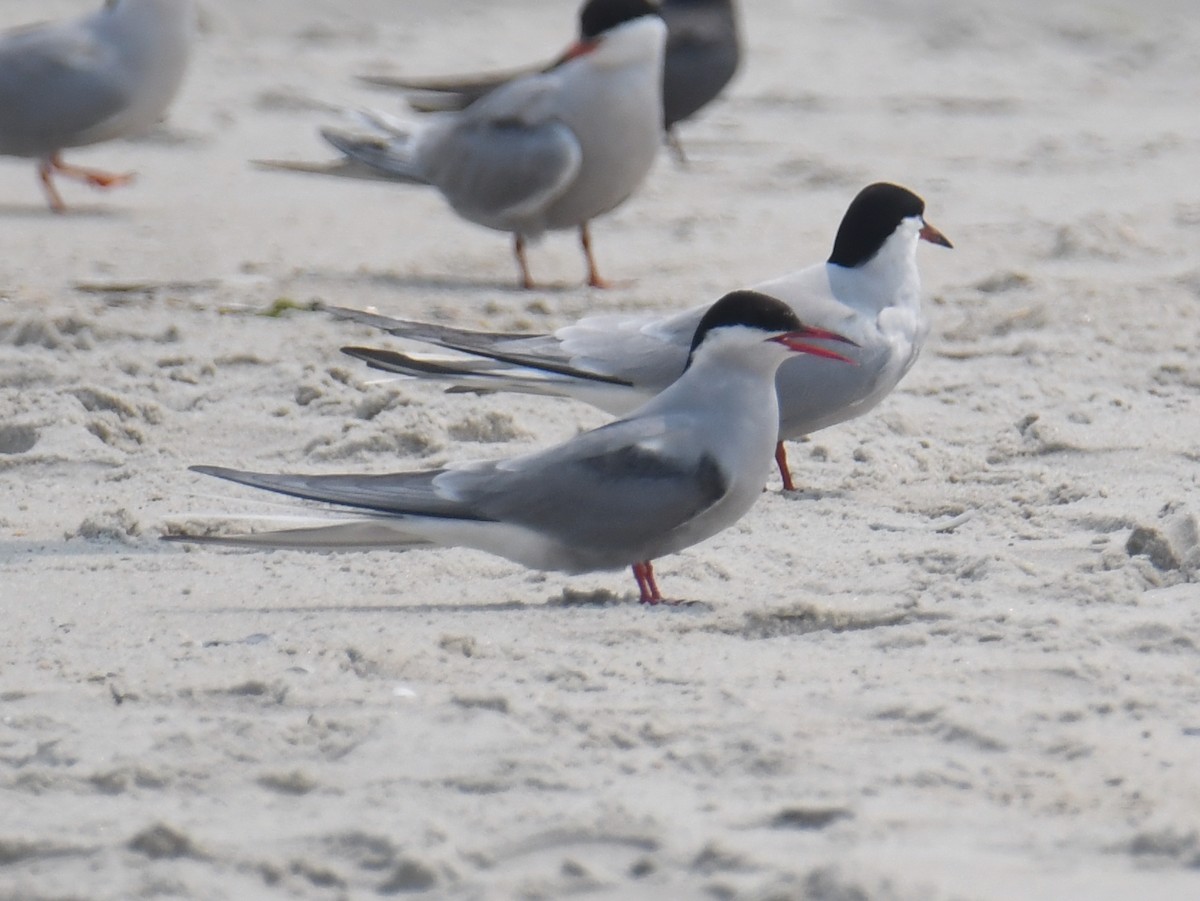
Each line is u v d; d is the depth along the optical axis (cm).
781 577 1022
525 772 737
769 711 800
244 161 2344
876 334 1202
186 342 1509
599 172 1764
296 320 1591
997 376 1453
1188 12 3500
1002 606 943
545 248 1950
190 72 2803
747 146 2455
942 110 2717
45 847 676
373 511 983
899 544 1075
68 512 1152
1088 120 2661
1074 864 655
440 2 3503
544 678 848
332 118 2584
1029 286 1703
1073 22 3378
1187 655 871
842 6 3584
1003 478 1202
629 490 970
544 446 1282
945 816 696
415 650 874
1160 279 1738
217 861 665
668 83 2247
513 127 1767
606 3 1750
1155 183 2238
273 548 1018
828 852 666
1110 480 1193
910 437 1316
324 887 652
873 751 759
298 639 909
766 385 997
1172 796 707
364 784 732
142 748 766
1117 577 972
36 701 825
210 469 983
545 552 984
